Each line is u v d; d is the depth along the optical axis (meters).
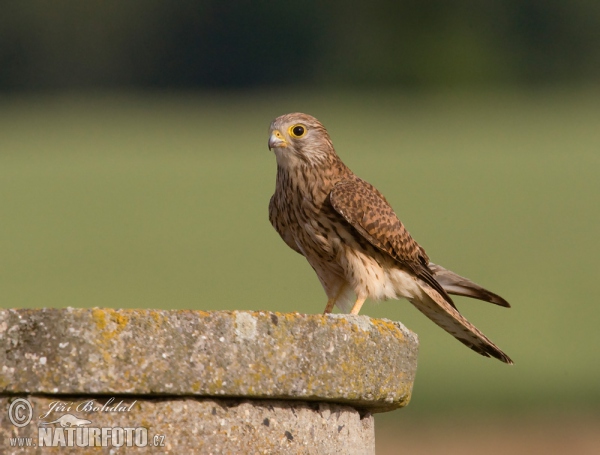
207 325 3.79
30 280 20.97
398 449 12.13
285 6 55.47
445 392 14.82
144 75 55.53
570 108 47.59
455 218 26.86
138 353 3.69
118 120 47.59
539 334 18.20
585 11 53.75
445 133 41.56
